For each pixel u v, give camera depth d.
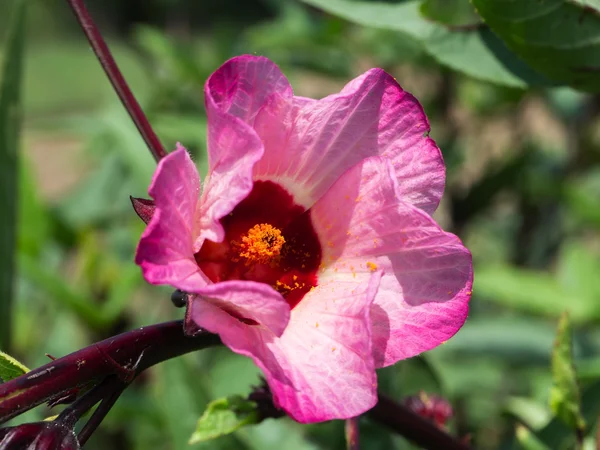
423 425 0.33
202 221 0.29
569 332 0.34
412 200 0.30
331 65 0.57
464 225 0.57
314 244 0.31
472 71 0.36
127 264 0.52
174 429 0.41
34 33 2.16
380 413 0.32
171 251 0.27
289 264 0.31
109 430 0.51
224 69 0.29
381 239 0.30
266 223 0.31
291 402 0.28
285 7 0.60
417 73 0.59
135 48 0.68
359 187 0.30
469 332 0.51
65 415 0.27
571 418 0.34
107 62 0.30
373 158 0.30
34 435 0.27
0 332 0.43
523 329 0.51
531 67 0.35
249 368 0.45
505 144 0.71
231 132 0.28
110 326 0.49
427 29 0.36
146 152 0.51
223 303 0.28
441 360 0.51
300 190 0.31
